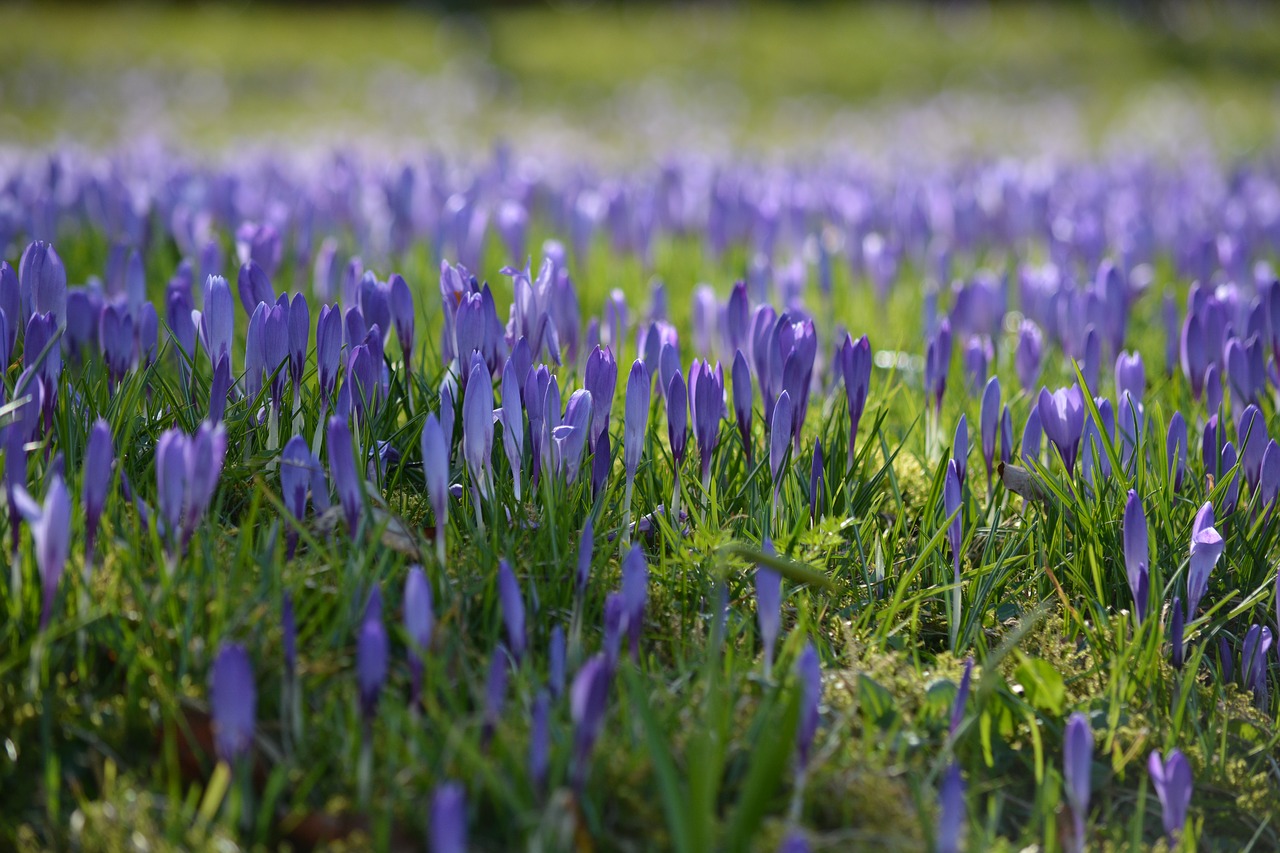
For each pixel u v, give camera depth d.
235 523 3.21
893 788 2.57
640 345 3.66
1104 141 16.08
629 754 2.50
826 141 15.84
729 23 27.20
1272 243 7.74
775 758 2.19
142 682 2.56
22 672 2.54
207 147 13.64
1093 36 26.11
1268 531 3.29
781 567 2.58
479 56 23.61
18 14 24.95
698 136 16.53
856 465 3.47
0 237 5.49
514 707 2.50
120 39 23.55
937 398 3.94
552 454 3.10
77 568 2.59
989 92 21.64
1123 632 2.97
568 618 2.92
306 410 3.37
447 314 3.68
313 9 28.44
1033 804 2.70
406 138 15.30
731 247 7.57
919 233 7.04
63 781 2.47
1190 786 2.42
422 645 2.38
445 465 2.70
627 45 25.08
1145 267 6.99
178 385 3.51
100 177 7.12
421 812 2.33
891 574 3.28
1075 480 3.49
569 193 7.77
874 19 27.91
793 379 3.30
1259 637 3.02
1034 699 2.89
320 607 2.69
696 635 2.96
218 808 2.38
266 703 2.59
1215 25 27.86
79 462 3.15
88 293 3.98
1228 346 3.87
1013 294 6.36
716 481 3.33
